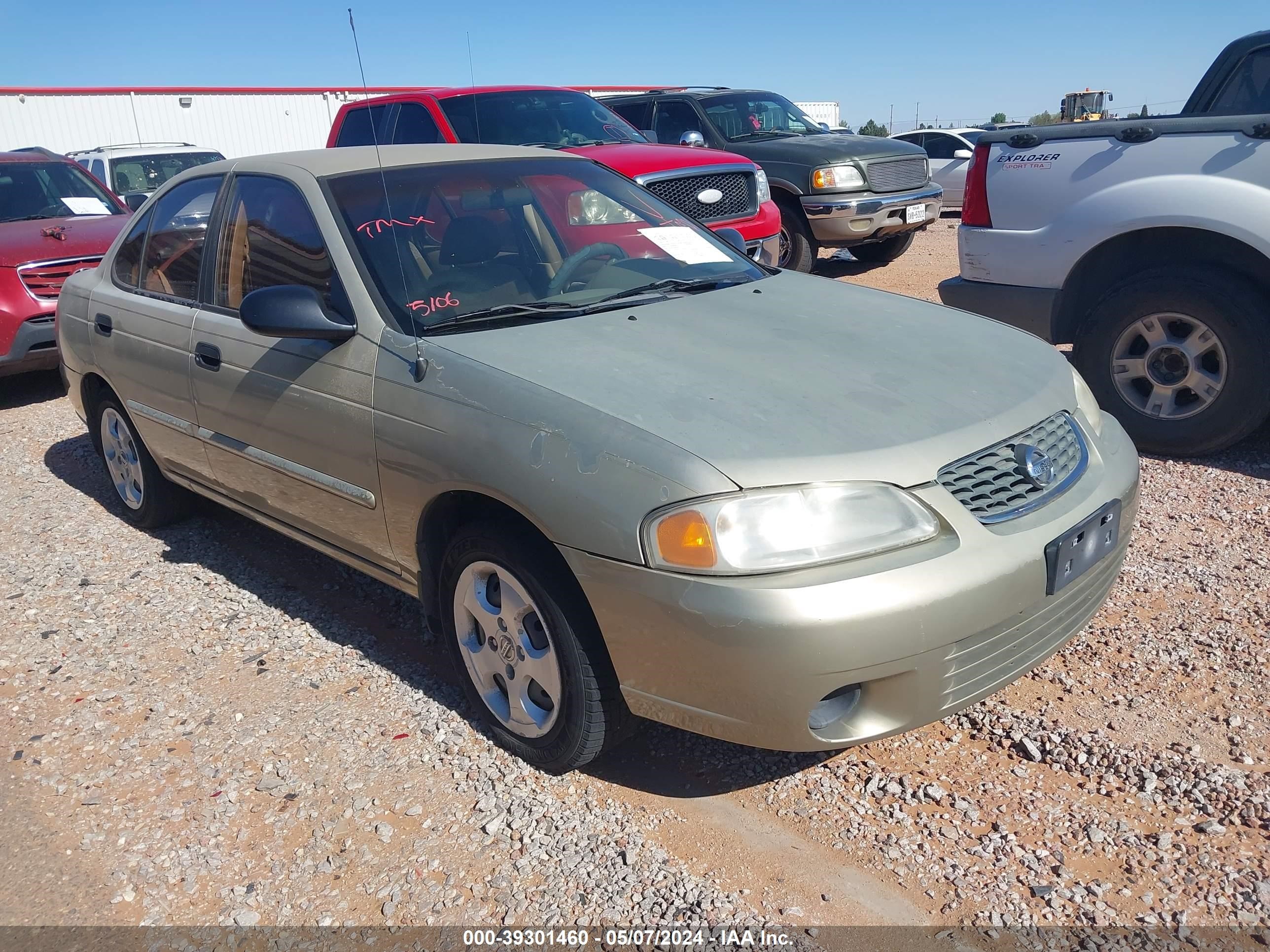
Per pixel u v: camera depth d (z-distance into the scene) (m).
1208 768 2.80
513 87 8.95
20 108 22.61
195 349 4.04
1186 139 4.92
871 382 2.88
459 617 3.12
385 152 4.01
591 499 2.55
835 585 2.37
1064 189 5.31
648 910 2.45
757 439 2.53
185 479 4.55
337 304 3.39
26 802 2.99
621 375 2.84
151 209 4.75
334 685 3.53
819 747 2.50
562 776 2.98
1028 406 2.93
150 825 2.86
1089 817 2.67
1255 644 3.39
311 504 3.62
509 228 3.76
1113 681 3.25
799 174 10.13
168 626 4.04
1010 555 2.56
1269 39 5.23
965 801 2.76
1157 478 4.93
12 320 7.42
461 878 2.59
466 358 2.99
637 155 8.11
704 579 2.40
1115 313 5.15
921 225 10.92
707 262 4.02
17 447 6.72
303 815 2.86
